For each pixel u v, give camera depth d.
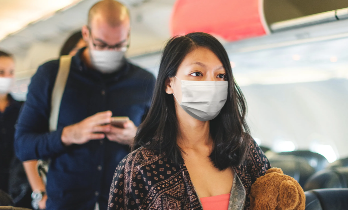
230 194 1.13
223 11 2.58
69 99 1.85
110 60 1.83
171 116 1.17
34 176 2.33
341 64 4.31
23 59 6.48
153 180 1.08
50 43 5.51
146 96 1.99
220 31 2.71
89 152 1.82
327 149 7.10
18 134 1.88
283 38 2.43
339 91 5.92
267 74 5.74
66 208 1.79
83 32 1.91
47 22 4.88
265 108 7.56
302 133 7.38
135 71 2.02
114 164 1.86
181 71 1.12
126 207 1.11
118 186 1.12
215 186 1.14
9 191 2.68
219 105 1.13
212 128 1.25
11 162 2.73
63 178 1.80
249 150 1.22
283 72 5.43
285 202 1.08
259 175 1.24
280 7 2.26
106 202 1.83
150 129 1.20
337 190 1.63
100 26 1.78
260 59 3.49
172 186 1.09
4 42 6.49
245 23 2.48
